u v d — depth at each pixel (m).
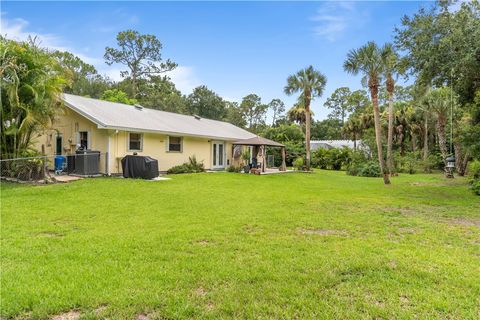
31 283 3.62
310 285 3.69
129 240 5.41
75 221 6.85
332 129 57.47
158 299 3.30
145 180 13.96
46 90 12.78
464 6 10.83
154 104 41.81
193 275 3.93
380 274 4.06
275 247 5.14
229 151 23.50
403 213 8.38
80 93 38.00
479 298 3.41
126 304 3.19
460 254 4.91
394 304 3.27
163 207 8.56
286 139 37.16
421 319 2.99
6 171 12.83
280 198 10.66
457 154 24.34
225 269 4.12
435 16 11.16
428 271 4.16
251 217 7.41
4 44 12.33
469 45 10.05
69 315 3.04
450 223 7.23
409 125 33.34
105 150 15.23
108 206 8.56
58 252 4.72
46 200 9.20
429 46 11.02
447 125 25.72
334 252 4.92
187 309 3.11
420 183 17.78
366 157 29.88
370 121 37.06
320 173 25.03
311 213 8.08
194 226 6.47
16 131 12.44
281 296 3.41
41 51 13.26
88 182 12.70
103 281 3.71
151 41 44.06
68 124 16.45
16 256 4.52
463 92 13.56
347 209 8.79
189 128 19.98
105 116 15.58
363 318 2.99
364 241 5.57
